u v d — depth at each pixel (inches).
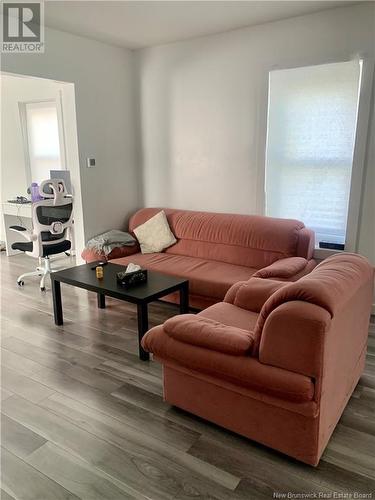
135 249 167.9
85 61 159.6
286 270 117.4
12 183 234.4
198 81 162.6
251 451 75.5
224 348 72.7
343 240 141.6
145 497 65.9
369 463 72.5
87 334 125.4
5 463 73.4
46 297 157.9
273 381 66.3
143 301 105.5
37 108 213.3
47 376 101.9
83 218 171.3
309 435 68.4
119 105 177.8
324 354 63.6
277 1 121.6
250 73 148.7
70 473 70.9
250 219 149.1
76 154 164.9
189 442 78.1
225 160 162.6
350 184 135.4
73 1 120.4
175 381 84.4
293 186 147.9
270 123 148.0
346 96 131.1
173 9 127.6
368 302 91.6
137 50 176.7
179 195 180.5
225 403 77.5
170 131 176.1
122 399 92.2
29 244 169.0
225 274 135.6
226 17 135.3
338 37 129.0
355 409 88.0
